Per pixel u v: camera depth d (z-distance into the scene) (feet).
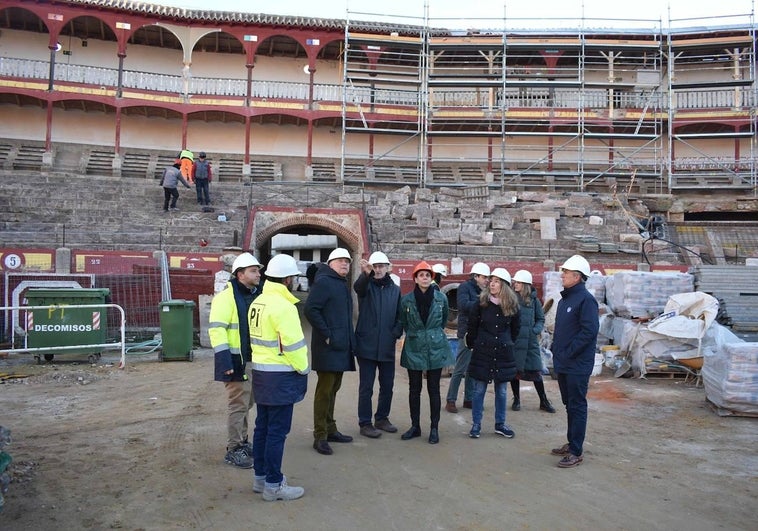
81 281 53.93
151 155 112.06
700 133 115.14
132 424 25.91
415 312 24.02
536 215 86.74
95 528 15.33
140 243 71.87
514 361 24.93
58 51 109.91
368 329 24.90
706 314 38.37
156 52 115.75
